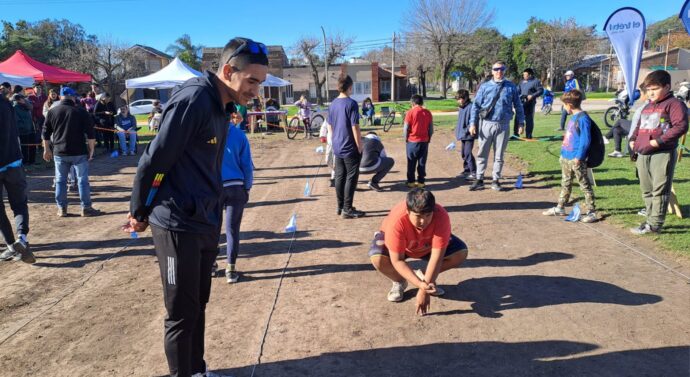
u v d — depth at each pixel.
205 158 2.42
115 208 7.99
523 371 3.07
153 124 21.25
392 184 9.08
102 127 15.52
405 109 25.66
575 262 4.80
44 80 18.55
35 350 3.50
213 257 2.72
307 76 56.41
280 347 3.45
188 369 2.62
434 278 3.63
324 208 7.50
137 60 51.97
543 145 12.09
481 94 7.82
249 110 21.06
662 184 5.20
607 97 41.56
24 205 5.48
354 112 6.40
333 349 3.41
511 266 4.78
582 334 3.47
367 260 5.13
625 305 3.87
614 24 9.03
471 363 3.18
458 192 8.13
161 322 3.89
